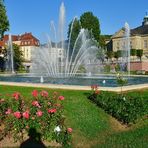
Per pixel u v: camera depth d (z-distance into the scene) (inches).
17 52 3442.4
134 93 847.7
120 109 586.9
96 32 3713.1
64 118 512.1
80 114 578.6
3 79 1658.5
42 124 462.0
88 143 469.7
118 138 481.7
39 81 1414.9
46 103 489.7
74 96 751.1
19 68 3457.2
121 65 3523.6
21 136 458.3
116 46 4881.9
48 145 449.4
